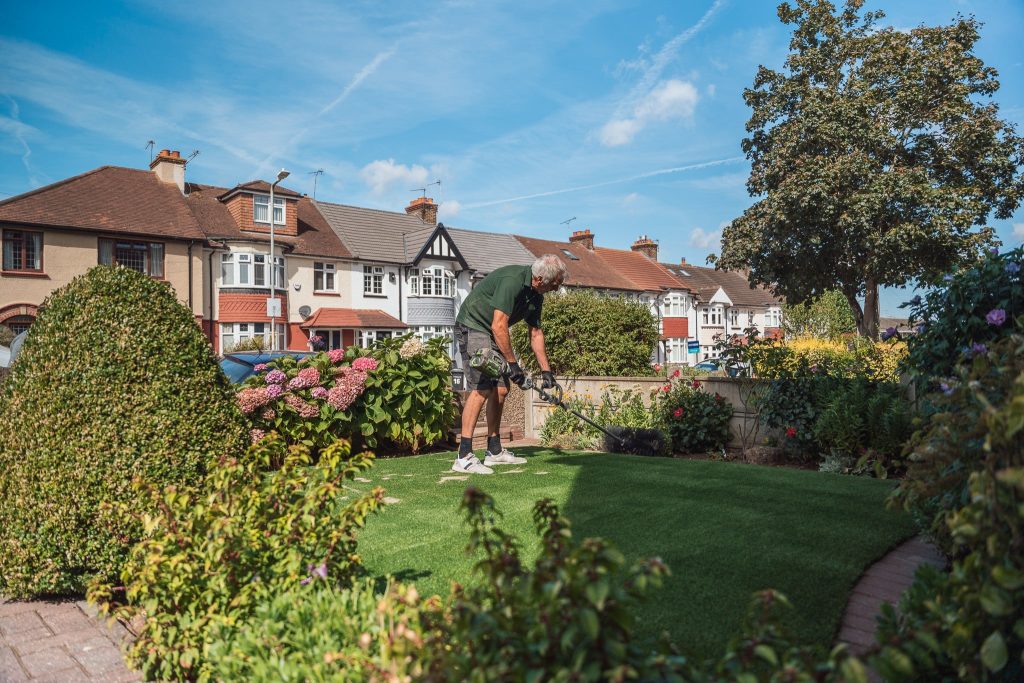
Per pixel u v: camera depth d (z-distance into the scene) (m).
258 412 6.32
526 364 13.84
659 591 2.74
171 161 26.03
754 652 1.43
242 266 25.45
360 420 6.88
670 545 3.37
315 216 30.16
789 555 3.18
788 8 25.52
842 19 24.80
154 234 23.12
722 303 47.34
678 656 1.55
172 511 2.66
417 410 7.23
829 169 22.78
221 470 2.74
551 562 1.50
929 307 4.98
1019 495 1.56
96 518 3.23
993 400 2.15
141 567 2.64
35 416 3.30
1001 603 1.47
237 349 22.66
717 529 3.64
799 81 25.31
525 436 9.47
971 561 1.64
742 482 4.97
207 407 3.65
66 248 21.83
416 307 30.34
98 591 2.70
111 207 23.38
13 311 20.81
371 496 2.58
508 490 4.84
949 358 4.75
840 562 3.08
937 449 2.37
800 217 23.70
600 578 1.39
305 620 2.10
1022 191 23.17
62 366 3.39
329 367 6.89
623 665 1.37
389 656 1.70
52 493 3.21
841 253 24.33
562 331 14.42
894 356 9.72
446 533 3.73
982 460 2.09
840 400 6.09
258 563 2.45
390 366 7.13
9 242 21.05
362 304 29.00
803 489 4.68
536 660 1.42
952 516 2.24
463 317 6.06
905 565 3.11
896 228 22.05
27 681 2.47
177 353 3.63
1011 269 4.32
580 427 8.22
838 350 13.95
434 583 2.93
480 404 5.84
